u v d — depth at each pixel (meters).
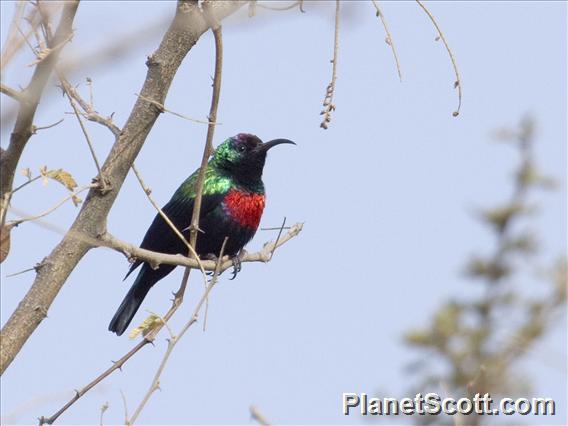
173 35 9.27
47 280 8.64
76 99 9.46
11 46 6.05
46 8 6.44
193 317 8.92
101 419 8.40
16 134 7.62
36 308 8.51
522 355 9.71
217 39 9.19
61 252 8.77
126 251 9.89
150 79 9.27
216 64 9.40
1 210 7.89
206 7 9.05
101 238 9.10
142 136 9.27
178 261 10.45
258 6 6.49
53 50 6.93
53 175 8.34
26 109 7.38
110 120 9.52
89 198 9.05
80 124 8.75
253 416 7.29
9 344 8.34
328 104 8.59
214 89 9.52
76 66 5.15
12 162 7.82
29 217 8.00
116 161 9.19
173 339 8.77
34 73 7.11
